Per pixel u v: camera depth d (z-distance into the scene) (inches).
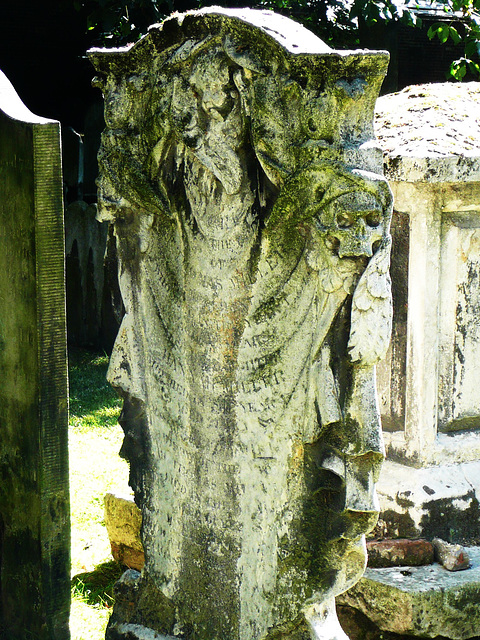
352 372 105.8
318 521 112.3
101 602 149.6
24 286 126.0
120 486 199.2
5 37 486.6
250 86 108.8
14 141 123.8
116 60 122.1
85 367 312.5
